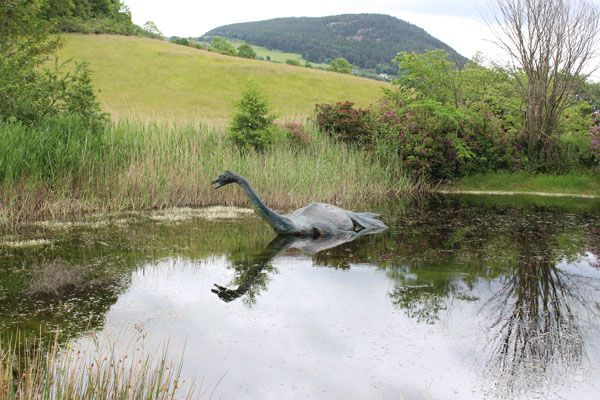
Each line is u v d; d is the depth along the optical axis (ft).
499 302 24.63
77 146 43.52
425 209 51.96
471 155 69.62
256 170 50.57
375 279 27.71
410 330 21.20
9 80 46.24
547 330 21.52
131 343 19.11
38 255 29.91
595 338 20.84
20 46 51.98
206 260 30.48
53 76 48.62
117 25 168.14
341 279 27.61
